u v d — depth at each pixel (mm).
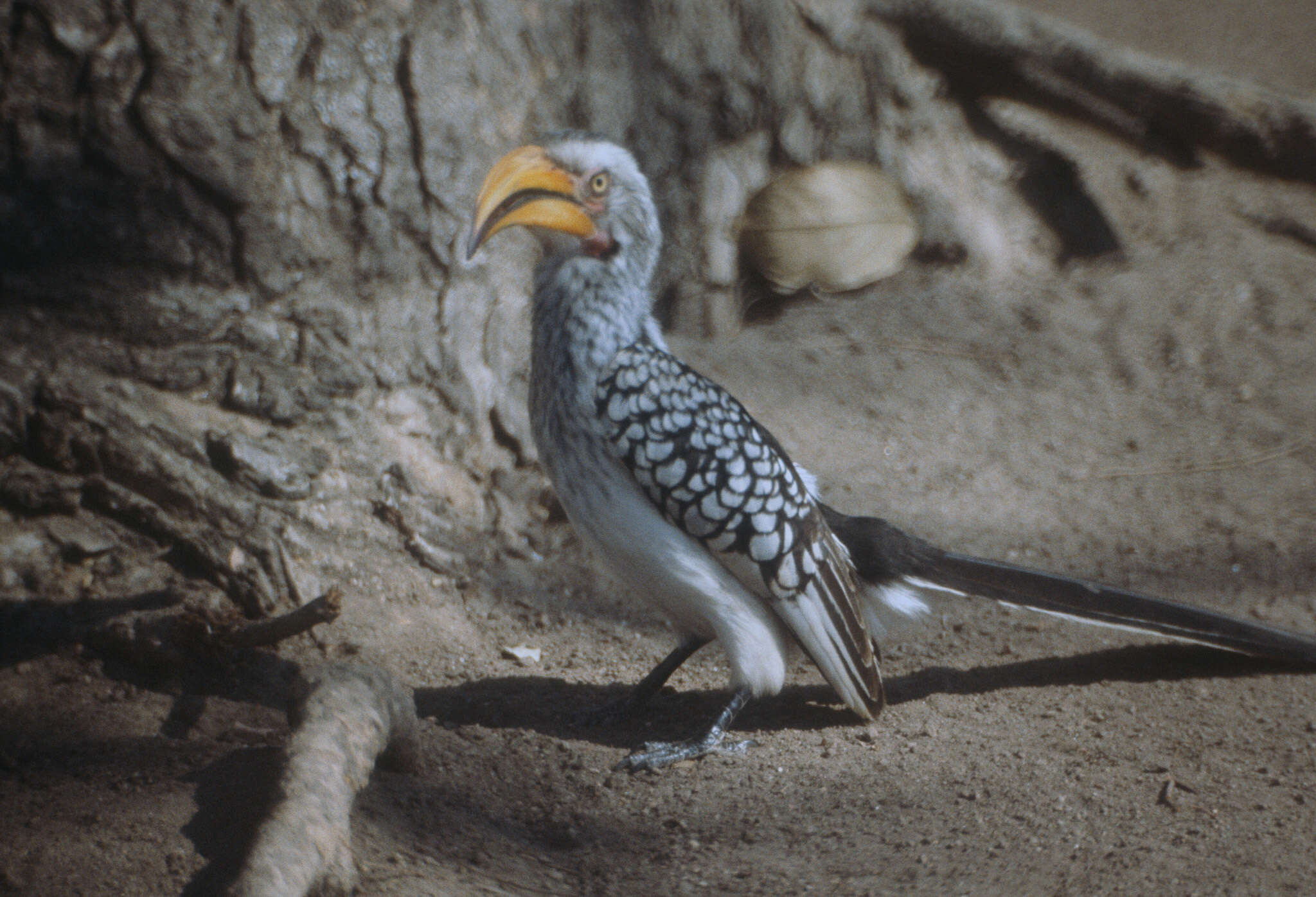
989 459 11367
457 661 8617
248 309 9305
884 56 14039
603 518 7570
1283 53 19969
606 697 8305
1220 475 11086
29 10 8531
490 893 5668
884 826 6562
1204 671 8344
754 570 7410
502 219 7355
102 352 8727
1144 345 12945
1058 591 8234
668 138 12914
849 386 12320
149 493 8352
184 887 5215
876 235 13250
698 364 12516
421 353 10055
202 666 7633
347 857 5434
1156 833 6184
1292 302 13344
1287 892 5562
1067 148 14852
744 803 6938
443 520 9789
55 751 6664
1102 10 22859
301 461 9086
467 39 10461
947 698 8188
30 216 8617
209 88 9000
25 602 7852
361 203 9711
